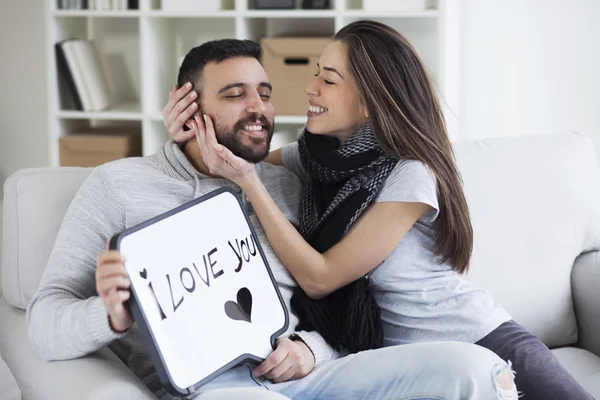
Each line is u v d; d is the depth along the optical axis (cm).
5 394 183
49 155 408
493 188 253
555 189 258
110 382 172
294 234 211
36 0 436
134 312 171
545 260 252
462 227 222
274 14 376
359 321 213
